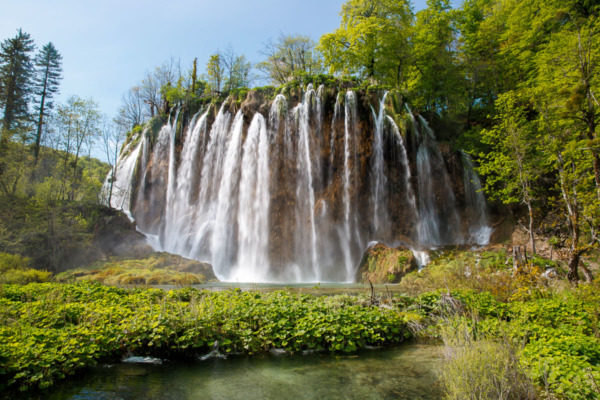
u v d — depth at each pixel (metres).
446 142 35.72
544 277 13.29
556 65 15.50
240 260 34.34
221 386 6.15
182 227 38.56
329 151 33.66
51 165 42.81
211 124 40.53
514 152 18.59
